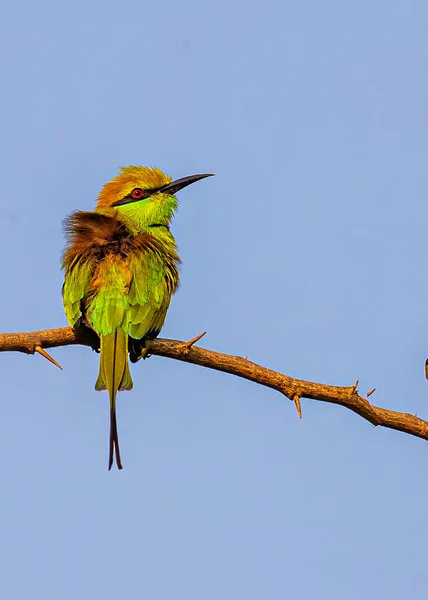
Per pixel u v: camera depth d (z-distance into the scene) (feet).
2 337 33.06
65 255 38.50
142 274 37.14
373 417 31.81
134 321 36.19
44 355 32.78
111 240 38.78
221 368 32.91
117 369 35.24
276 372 32.22
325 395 31.65
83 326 37.50
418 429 32.04
